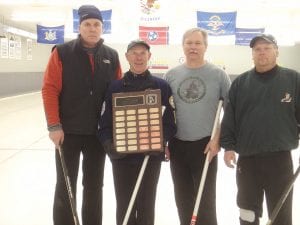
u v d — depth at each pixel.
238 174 2.72
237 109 2.66
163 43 12.03
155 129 2.64
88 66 2.89
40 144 7.04
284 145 2.52
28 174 5.15
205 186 2.88
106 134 2.76
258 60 2.54
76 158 2.97
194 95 2.85
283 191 2.50
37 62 20.25
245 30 12.69
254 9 11.95
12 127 8.87
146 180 2.74
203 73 2.87
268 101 2.53
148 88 2.72
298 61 21.14
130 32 16.77
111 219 3.73
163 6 9.63
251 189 2.64
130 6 11.83
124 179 2.75
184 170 2.96
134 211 2.79
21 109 12.05
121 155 2.69
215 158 2.89
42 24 15.02
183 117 2.86
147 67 2.77
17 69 17.45
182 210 2.99
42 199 4.23
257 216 2.67
